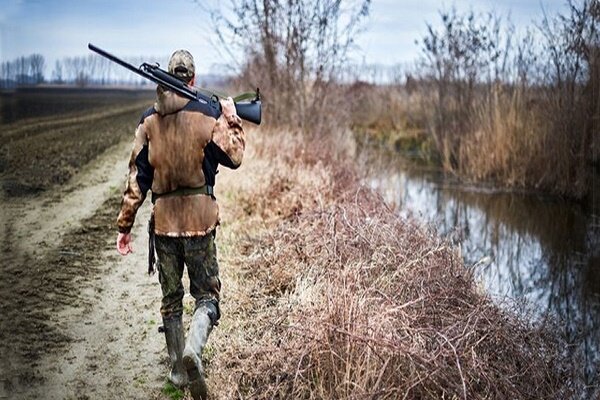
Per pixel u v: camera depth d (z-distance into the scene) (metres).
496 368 4.96
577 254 10.57
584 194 14.40
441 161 19.33
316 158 12.25
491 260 10.03
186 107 4.18
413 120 24.78
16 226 8.15
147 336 5.33
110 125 21.44
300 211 8.45
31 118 13.44
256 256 6.88
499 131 16.72
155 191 4.29
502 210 13.77
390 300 5.06
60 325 5.44
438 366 4.29
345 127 17.59
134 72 4.04
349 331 4.46
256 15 15.01
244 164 10.91
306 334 4.56
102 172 12.52
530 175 16.08
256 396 4.33
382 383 4.23
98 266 6.95
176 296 4.48
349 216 7.18
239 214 8.88
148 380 4.66
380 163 16.05
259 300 5.89
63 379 4.61
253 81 15.55
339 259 6.05
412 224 7.75
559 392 5.18
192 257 4.30
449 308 5.53
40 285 6.24
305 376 4.47
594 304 8.12
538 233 11.95
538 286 8.87
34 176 10.92
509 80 17.19
